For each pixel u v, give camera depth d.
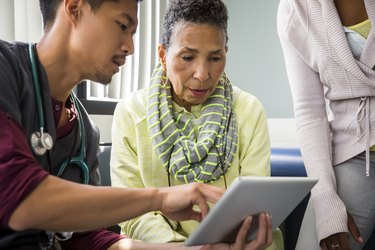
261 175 1.19
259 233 0.82
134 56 2.49
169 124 1.18
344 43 1.23
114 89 2.33
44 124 0.82
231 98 1.28
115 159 1.22
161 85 1.23
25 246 0.78
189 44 1.08
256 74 3.07
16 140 0.69
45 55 0.83
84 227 0.71
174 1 1.12
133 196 0.74
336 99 1.33
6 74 0.75
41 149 0.79
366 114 1.26
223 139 1.18
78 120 0.93
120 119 1.25
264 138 1.25
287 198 0.81
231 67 3.16
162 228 1.12
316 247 1.25
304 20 1.30
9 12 1.62
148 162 1.19
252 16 3.07
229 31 3.15
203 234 0.78
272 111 3.02
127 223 1.17
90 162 0.99
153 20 2.62
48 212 0.66
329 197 1.21
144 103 1.24
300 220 1.63
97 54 0.80
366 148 1.25
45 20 0.84
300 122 1.36
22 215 0.65
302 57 1.36
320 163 1.27
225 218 0.75
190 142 1.17
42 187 0.66
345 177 1.30
